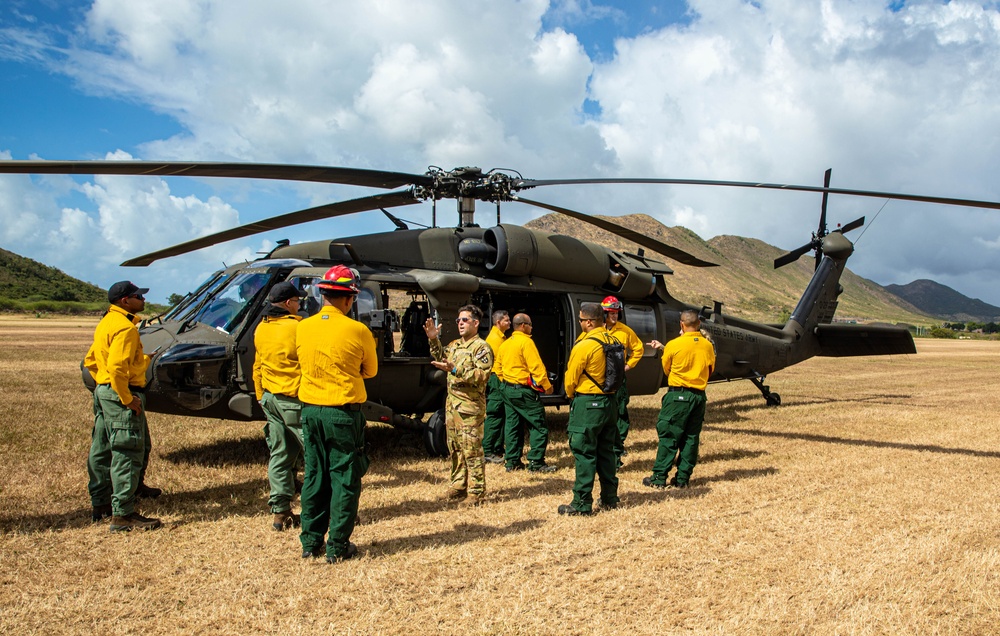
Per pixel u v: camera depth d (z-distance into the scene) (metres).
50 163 4.89
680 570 4.47
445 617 3.74
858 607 3.89
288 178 6.91
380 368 7.75
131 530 5.17
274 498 5.22
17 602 3.86
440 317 8.21
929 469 7.51
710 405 13.20
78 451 7.79
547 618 3.75
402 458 7.89
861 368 23.69
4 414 10.13
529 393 7.34
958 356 33.31
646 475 7.37
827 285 13.40
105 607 3.81
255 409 6.75
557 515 5.69
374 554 4.72
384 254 8.66
